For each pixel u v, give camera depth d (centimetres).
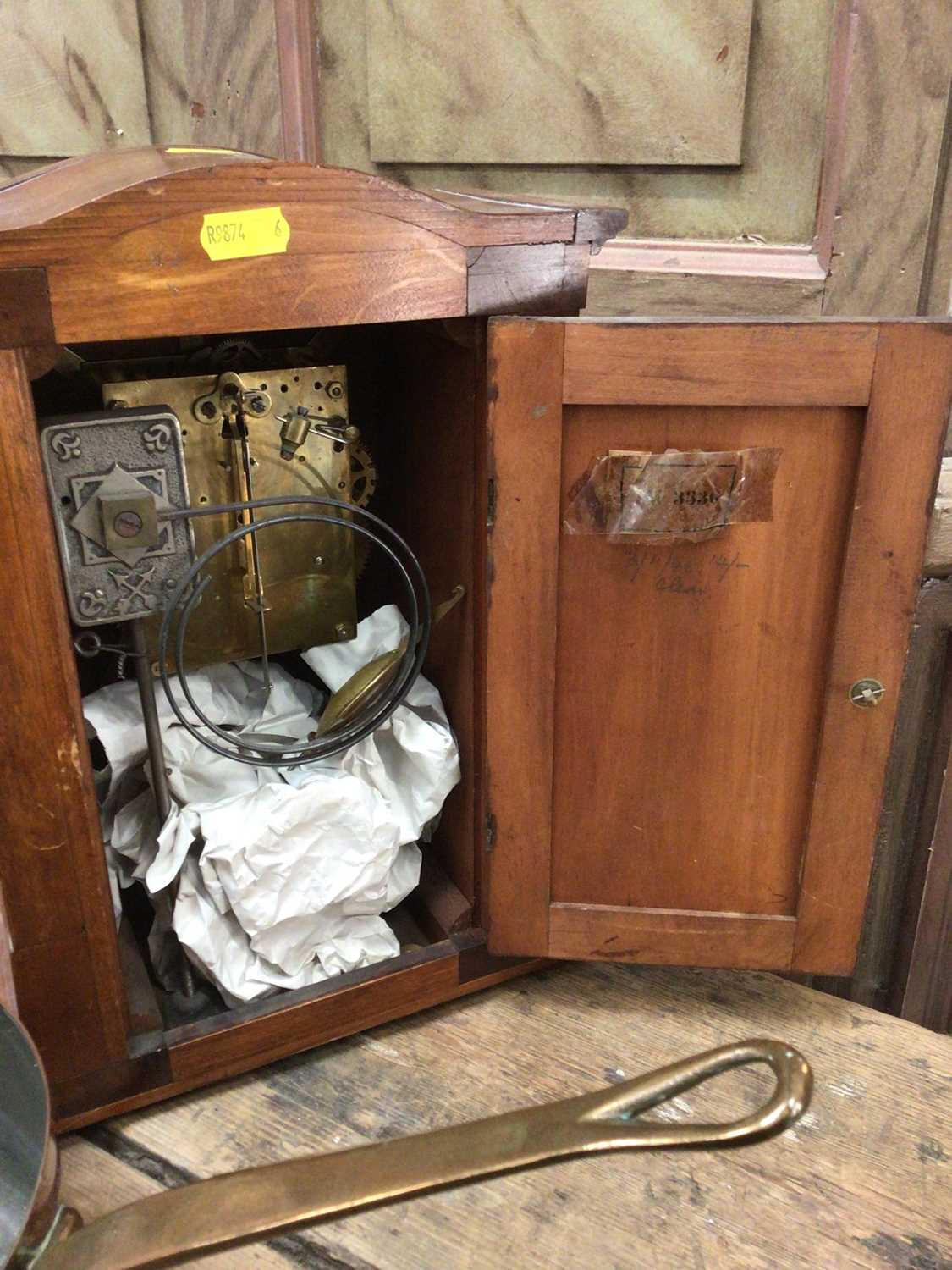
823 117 126
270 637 117
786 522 102
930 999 163
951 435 132
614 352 95
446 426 112
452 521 115
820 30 124
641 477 99
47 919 96
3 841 92
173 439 93
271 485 111
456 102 137
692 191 135
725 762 112
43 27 137
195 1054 106
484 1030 118
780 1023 120
